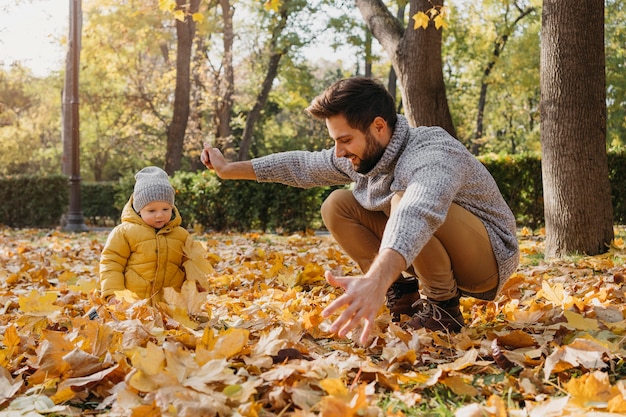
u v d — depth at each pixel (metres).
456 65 32.78
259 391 2.15
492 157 12.56
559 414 1.89
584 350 2.37
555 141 6.71
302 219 12.91
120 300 3.55
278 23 24.02
